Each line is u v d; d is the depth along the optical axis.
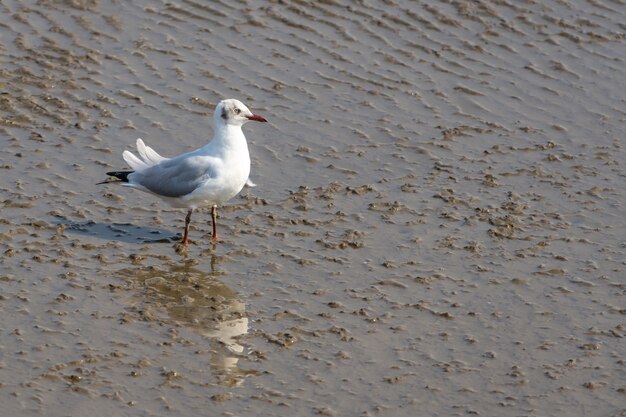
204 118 20.38
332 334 14.73
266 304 15.35
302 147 19.66
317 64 22.36
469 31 23.67
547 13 24.30
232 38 23.05
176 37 22.94
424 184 18.70
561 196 18.47
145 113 20.39
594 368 14.23
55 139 19.39
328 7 24.28
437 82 21.97
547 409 13.45
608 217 17.89
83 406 13.08
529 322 15.20
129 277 15.85
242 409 13.19
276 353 14.27
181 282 15.80
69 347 14.14
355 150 19.66
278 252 16.67
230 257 16.52
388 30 23.62
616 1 24.75
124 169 18.70
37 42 22.31
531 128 20.58
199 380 13.66
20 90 20.73
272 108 20.83
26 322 14.60
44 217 17.20
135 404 13.16
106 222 17.31
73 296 15.27
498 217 17.75
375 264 16.44
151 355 14.09
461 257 16.67
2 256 16.08
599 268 16.48
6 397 13.15
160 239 16.97
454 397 13.61
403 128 20.41
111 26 23.14
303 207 17.88
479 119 20.83
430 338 14.76
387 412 13.28
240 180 16.81
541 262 16.59
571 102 21.48
